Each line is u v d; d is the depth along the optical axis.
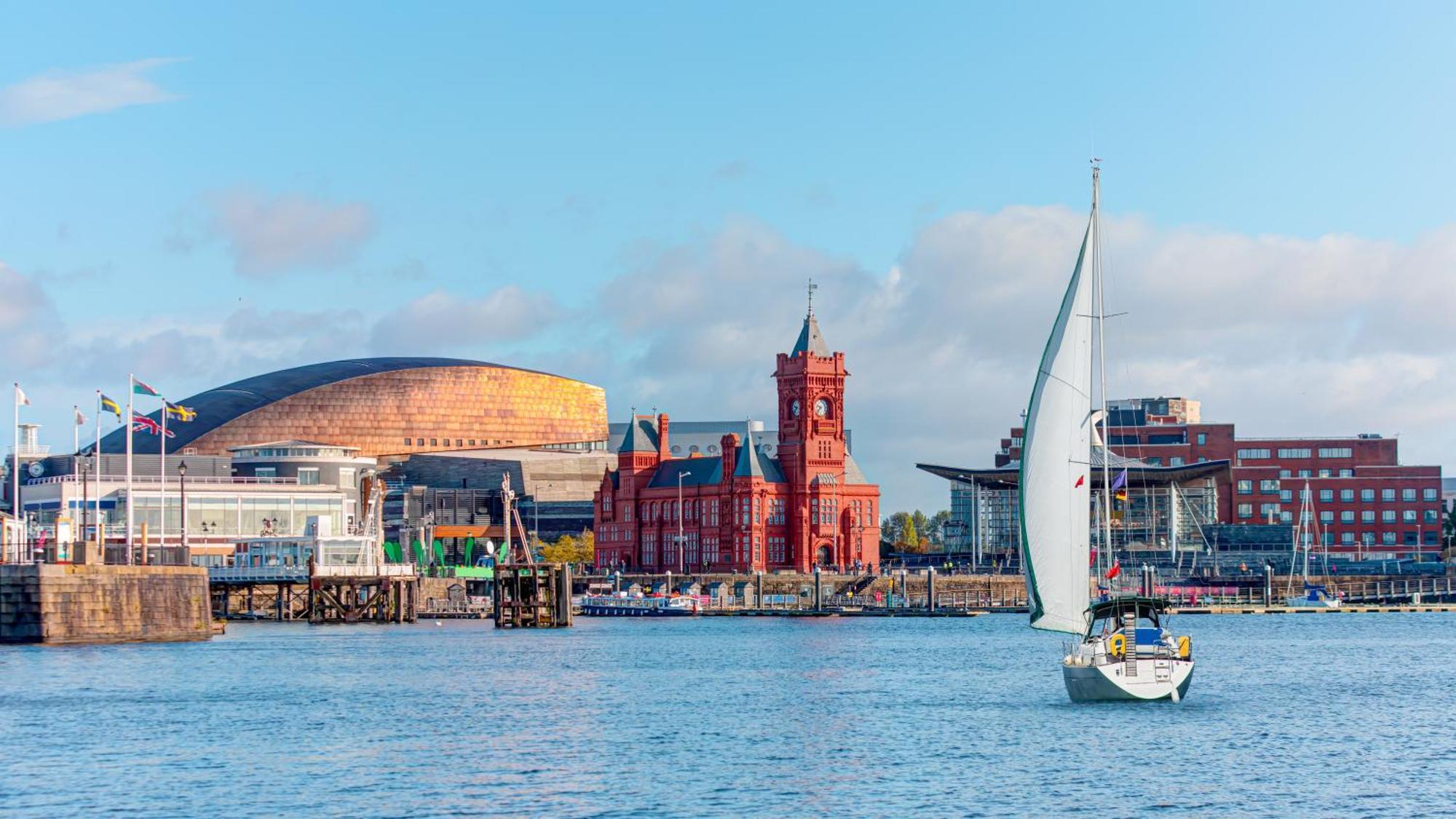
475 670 143.12
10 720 105.12
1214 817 76.06
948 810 77.44
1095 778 84.62
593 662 155.12
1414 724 105.06
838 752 93.44
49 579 157.00
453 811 77.00
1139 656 109.38
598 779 84.94
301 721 106.06
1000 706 114.44
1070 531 104.69
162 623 167.75
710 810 77.38
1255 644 188.38
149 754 92.12
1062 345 104.44
